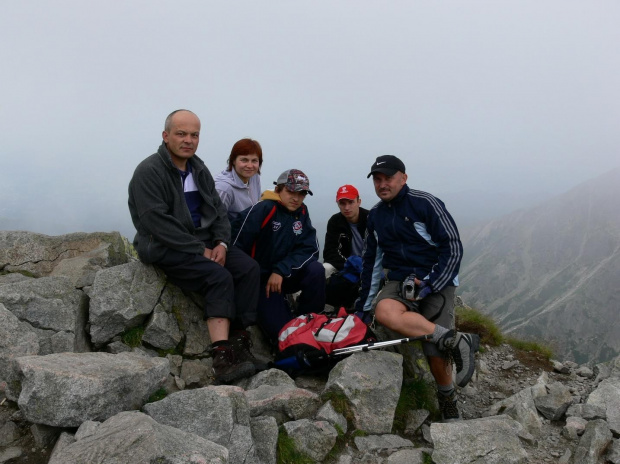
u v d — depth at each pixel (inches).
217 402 135.4
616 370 230.4
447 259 185.3
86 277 197.8
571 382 234.8
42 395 123.7
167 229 179.0
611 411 181.5
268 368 187.6
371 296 207.6
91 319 173.2
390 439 158.4
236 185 243.3
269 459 135.9
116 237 225.8
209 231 198.7
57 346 160.1
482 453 146.9
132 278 184.7
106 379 130.3
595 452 155.9
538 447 167.5
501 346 278.4
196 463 105.3
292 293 237.8
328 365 189.2
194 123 184.4
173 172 184.7
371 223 205.5
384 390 165.3
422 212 189.8
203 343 193.8
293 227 219.8
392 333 204.2
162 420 131.2
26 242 205.0
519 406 187.9
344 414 159.8
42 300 166.1
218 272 181.2
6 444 130.3
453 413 181.6
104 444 103.3
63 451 104.6
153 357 167.0
